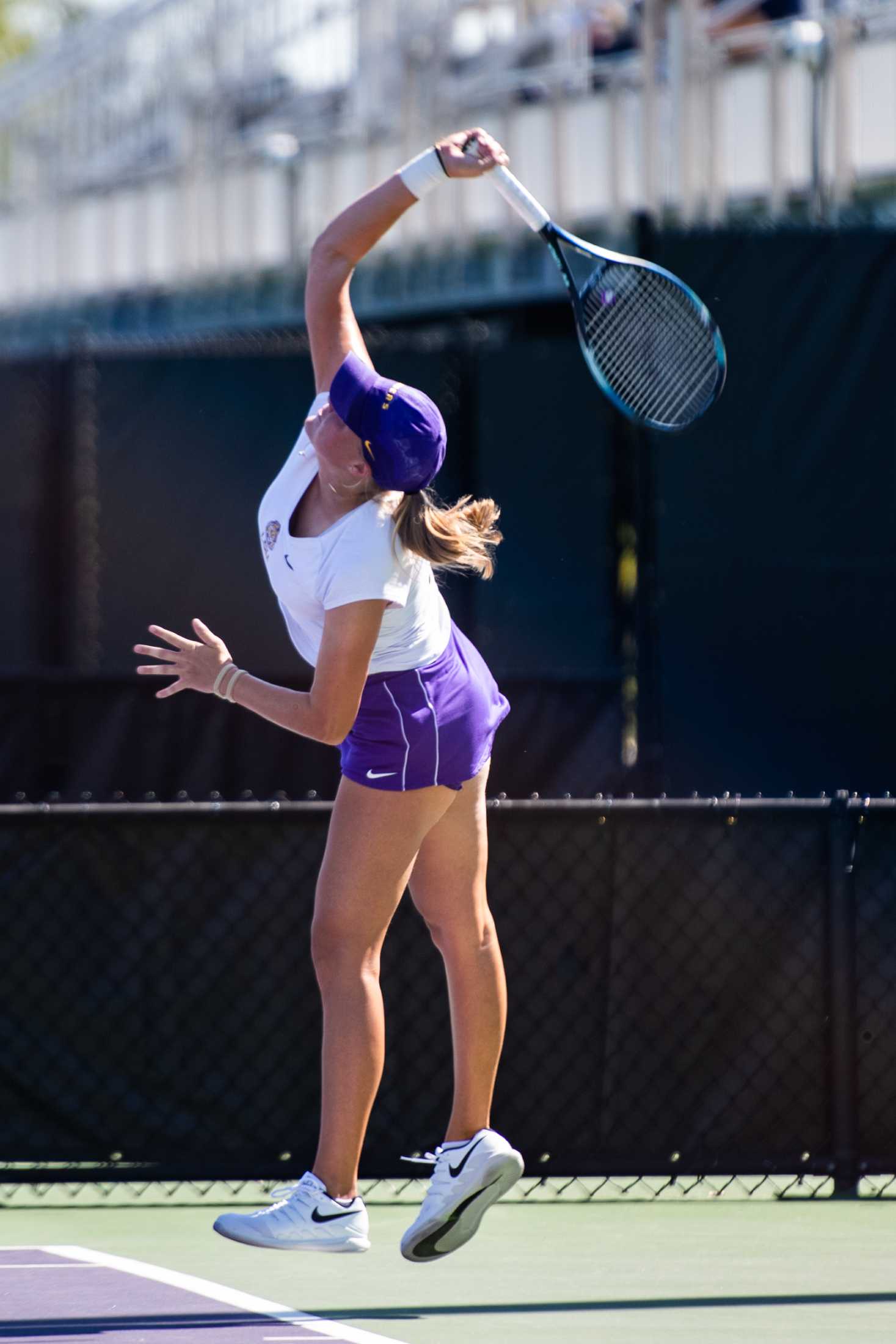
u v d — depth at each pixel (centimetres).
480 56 4969
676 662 3117
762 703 3122
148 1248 1633
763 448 3125
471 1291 1455
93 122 5997
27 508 3466
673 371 1559
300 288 4794
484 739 1384
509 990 1827
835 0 4253
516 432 3466
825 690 3134
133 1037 1823
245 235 5000
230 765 3120
